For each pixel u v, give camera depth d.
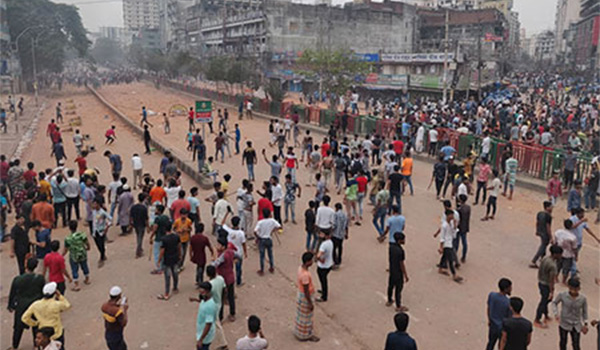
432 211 16.16
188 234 11.50
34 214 11.80
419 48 75.62
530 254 12.50
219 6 98.44
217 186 12.86
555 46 147.75
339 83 42.69
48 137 33.34
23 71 75.19
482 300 10.05
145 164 24.14
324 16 69.50
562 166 17.91
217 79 58.78
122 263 12.12
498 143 20.03
